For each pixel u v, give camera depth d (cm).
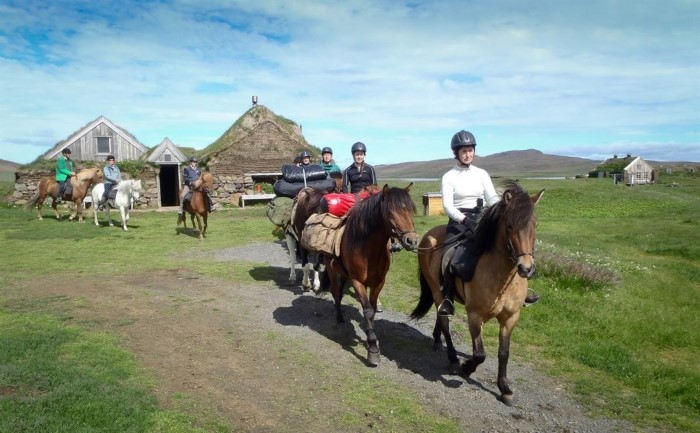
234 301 798
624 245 1583
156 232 1584
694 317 838
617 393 531
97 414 400
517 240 418
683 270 1239
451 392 515
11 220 1784
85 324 654
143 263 1089
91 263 1074
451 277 518
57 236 1435
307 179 963
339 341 641
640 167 5934
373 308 593
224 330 659
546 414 482
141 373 508
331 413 450
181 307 755
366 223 549
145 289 858
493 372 575
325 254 636
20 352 529
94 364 514
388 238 553
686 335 727
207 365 543
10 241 1345
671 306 906
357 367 561
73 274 965
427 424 443
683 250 1480
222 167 2503
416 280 979
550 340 675
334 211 707
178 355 567
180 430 396
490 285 462
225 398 467
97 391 441
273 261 1138
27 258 1114
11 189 2550
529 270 409
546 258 1015
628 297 920
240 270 1030
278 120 2797
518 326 723
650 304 886
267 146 2592
